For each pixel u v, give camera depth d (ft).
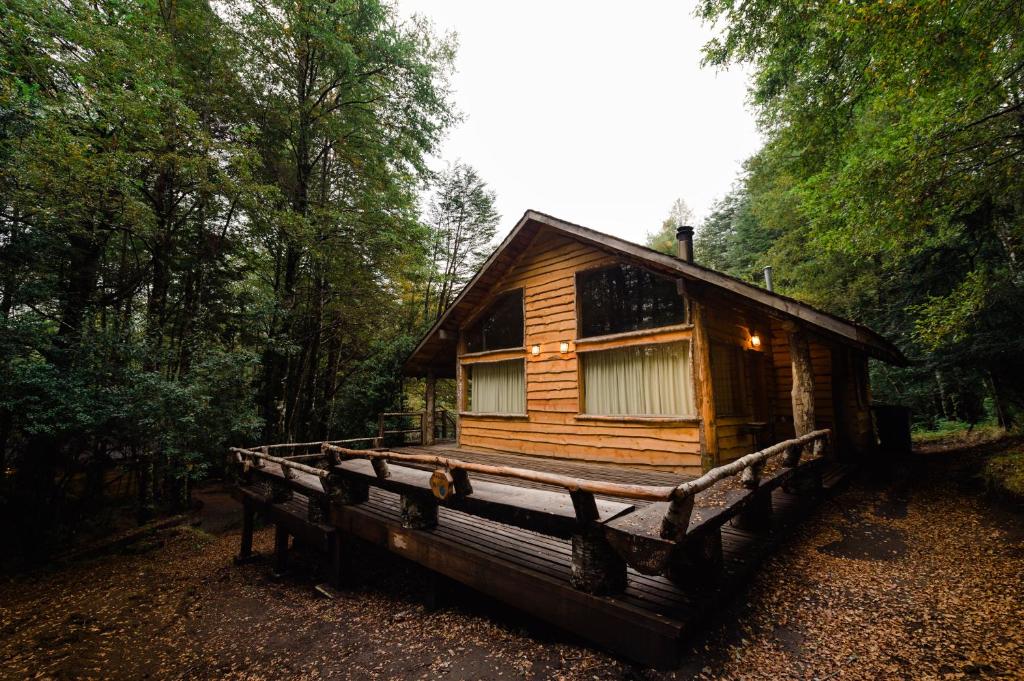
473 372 33.06
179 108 21.74
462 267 67.21
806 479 17.49
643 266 22.07
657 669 8.36
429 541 13.33
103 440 23.22
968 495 18.99
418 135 37.81
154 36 21.90
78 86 19.26
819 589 11.71
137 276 29.37
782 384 28.71
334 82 35.06
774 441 27.55
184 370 28.84
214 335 35.09
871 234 18.12
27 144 18.01
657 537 7.85
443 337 33.19
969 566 12.60
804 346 19.54
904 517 17.16
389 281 46.62
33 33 17.17
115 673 12.57
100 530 25.70
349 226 37.09
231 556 23.52
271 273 41.63
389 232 38.91
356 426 44.96
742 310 25.36
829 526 16.42
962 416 41.34
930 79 14.32
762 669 8.48
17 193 19.20
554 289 27.09
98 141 19.90
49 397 20.04
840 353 27.40
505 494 12.30
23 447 21.93
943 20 12.80
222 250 34.71
